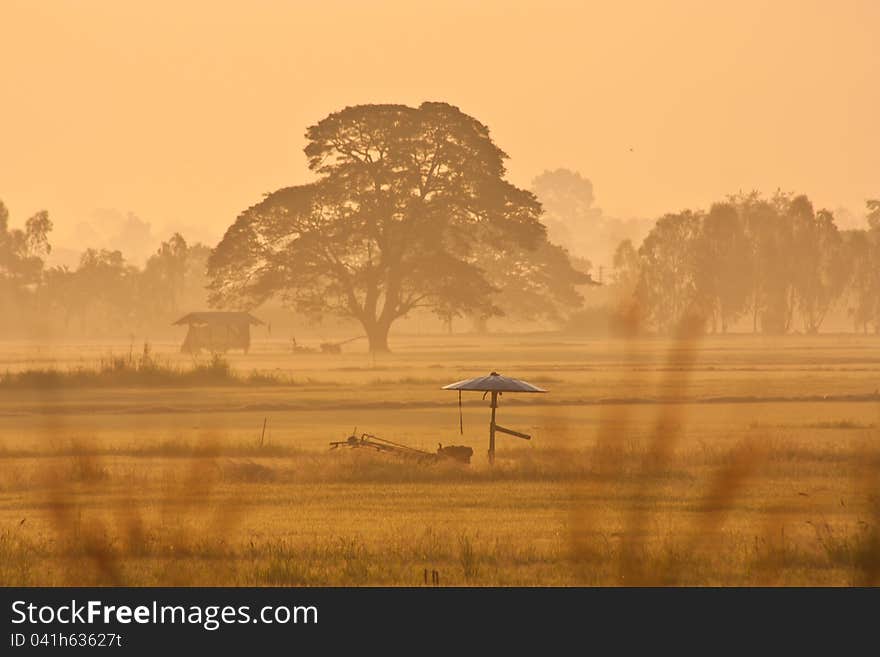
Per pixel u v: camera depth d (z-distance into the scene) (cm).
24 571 6806
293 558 7375
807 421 18488
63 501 5744
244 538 8181
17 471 12150
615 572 5744
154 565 6875
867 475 6438
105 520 8262
